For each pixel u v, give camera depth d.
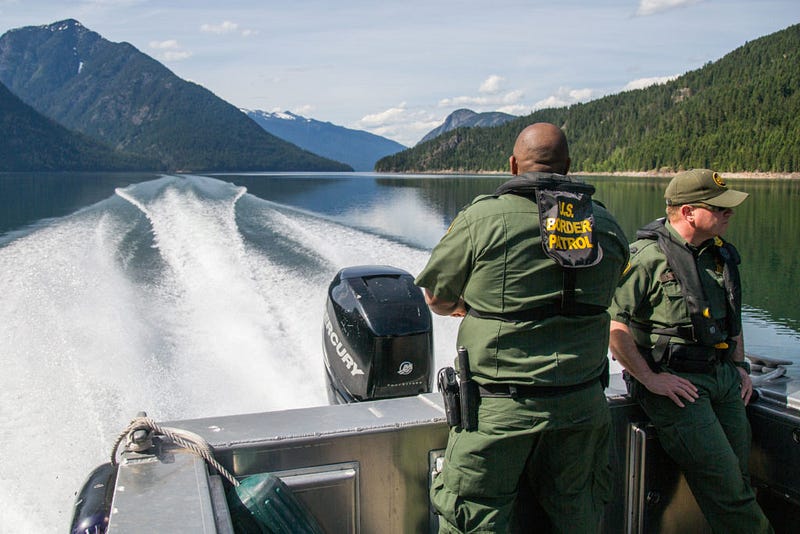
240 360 5.48
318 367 5.44
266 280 8.31
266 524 1.42
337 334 3.00
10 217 17.70
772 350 8.72
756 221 24.56
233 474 1.61
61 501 3.29
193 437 1.53
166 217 14.81
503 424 1.53
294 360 5.55
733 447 1.99
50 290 7.55
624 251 1.63
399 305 2.86
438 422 1.79
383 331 2.77
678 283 1.94
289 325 6.51
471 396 1.58
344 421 1.76
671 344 1.95
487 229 1.53
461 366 1.59
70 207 21.47
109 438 3.96
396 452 1.76
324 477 1.68
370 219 17.89
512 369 1.52
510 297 1.52
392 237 13.15
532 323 1.52
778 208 30.34
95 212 16.75
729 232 21.38
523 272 1.51
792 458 1.97
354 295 2.93
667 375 1.91
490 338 1.54
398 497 1.78
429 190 40.12
